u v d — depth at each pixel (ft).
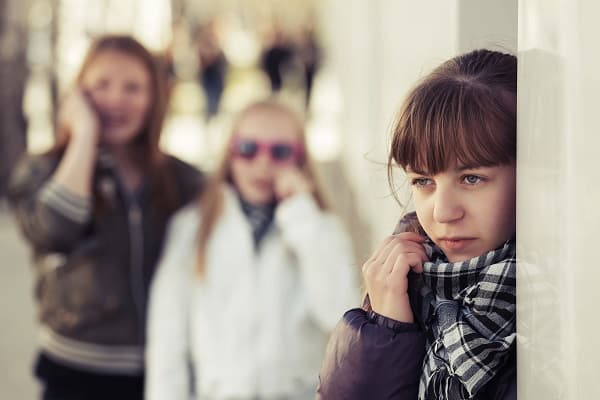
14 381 17.70
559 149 3.62
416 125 4.23
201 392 9.86
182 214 10.56
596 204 3.43
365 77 22.43
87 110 10.77
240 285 9.95
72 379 10.39
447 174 4.20
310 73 50.31
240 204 10.35
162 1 51.80
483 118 4.11
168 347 10.09
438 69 4.41
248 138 10.50
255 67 55.88
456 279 4.24
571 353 3.58
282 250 10.09
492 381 4.24
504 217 4.17
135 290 10.42
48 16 36.27
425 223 4.35
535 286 3.81
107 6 41.04
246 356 9.78
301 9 53.26
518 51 3.96
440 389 4.29
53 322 10.44
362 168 22.30
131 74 10.93
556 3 3.64
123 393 10.42
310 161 10.71
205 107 48.85
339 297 9.89
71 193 10.33
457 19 5.09
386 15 18.28
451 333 4.17
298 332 9.86
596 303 3.43
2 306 21.74
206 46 49.14
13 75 35.60
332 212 10.62
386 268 4.54
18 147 35.14
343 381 4.57
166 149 11.11
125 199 10.61
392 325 4.50
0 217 31.09
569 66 3.55
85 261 10.37
